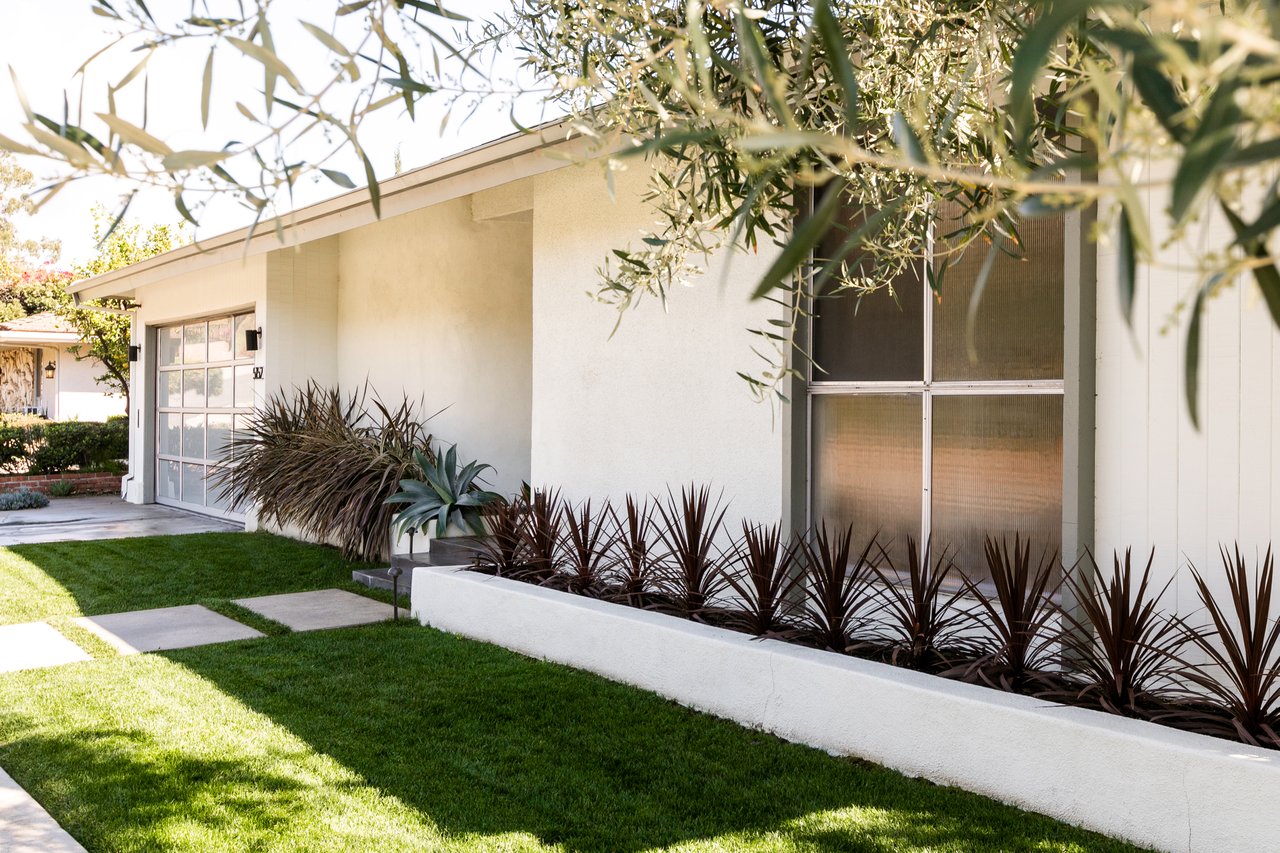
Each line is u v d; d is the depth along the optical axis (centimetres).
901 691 384
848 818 342
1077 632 389
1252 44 73
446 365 984
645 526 571
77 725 451
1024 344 423
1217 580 357
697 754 408
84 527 1176
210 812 354
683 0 242
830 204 95
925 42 258
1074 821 333
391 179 746
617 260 623
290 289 1121
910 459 468
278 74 137
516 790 372
